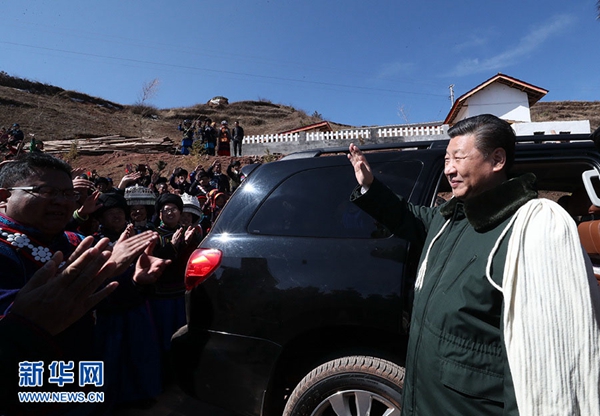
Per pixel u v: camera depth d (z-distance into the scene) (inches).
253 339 74.2
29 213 56.2
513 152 49.9
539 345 37.7
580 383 36.5
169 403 108.5
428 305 49.5
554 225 40.6
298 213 81.2
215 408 106.1
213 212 262.4
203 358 77.5
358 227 76.5
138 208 134.6
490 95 808.3
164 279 116.2
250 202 85.5
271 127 1843.0
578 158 78.5
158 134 1373.0
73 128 1167.0
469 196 50.2
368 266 71.5
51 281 42.0
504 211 44.8
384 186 64.0
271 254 77.2
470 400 43.0
